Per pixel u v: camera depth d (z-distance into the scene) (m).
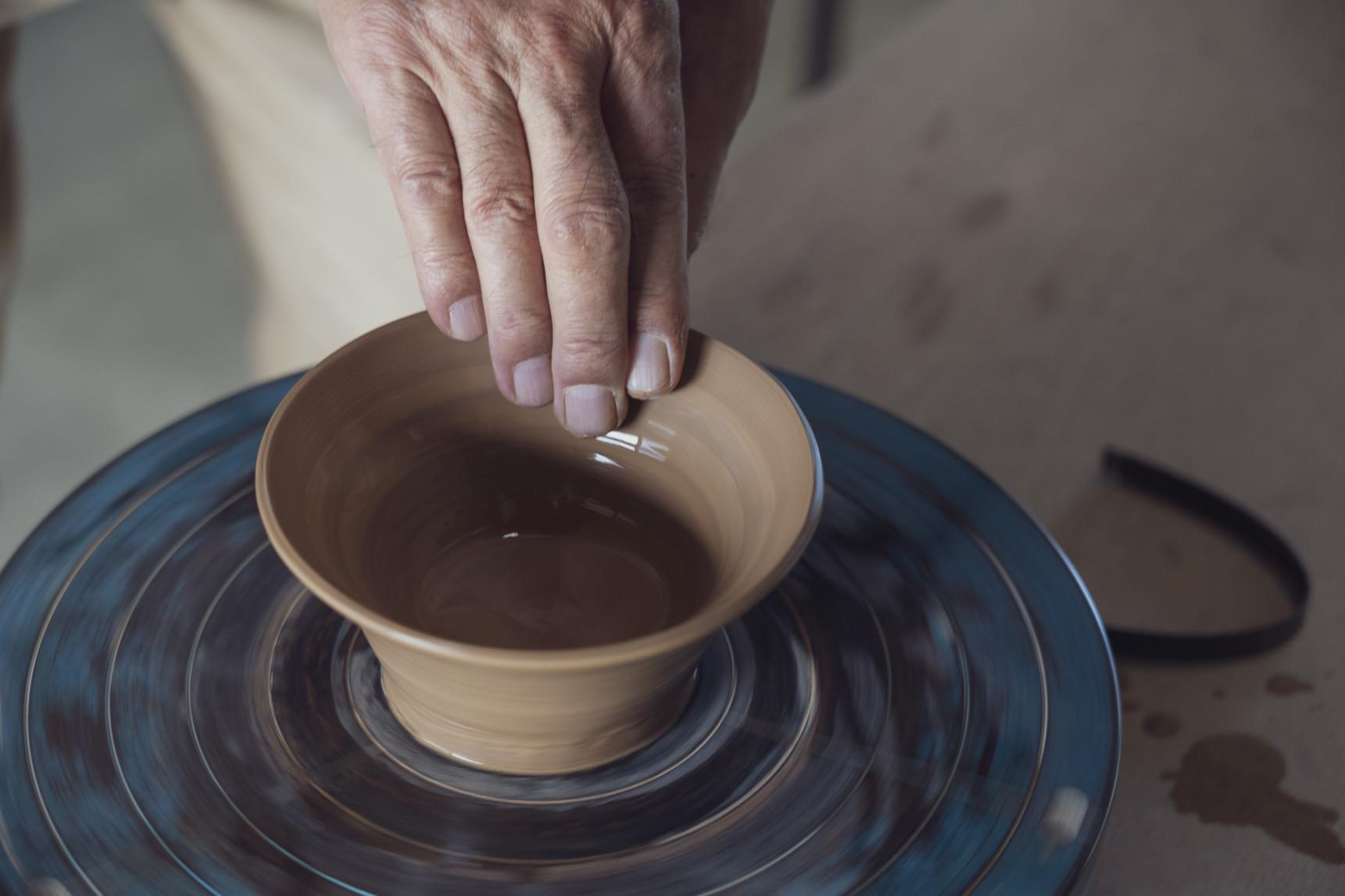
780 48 2.82
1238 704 0.80
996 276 1.22
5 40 1.47
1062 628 0.72
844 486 0.82
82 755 0.63
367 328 1.68
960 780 0.64
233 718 0.66
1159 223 1.31
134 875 0.57
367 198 1.58
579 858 0.60
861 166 1.38
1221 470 1.00
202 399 2.05
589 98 0.66
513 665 0.51
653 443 0.72
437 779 0.64
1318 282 1.23
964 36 1.66
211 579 0.74
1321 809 0.73
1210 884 0.69
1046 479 0.98
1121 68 1.61
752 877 0.59
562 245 0.63
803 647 0.72
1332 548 0.93
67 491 1.93
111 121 2.69
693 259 1.21
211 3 1.61
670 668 0.59
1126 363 1.11
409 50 0.66
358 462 0.68
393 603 0.68
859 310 1.15
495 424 0.73
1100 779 0.63
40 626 0.70
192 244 2.38
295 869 0.58
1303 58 1.64
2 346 1.91
